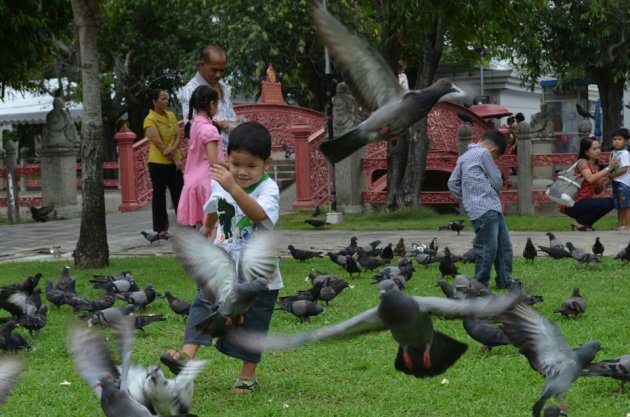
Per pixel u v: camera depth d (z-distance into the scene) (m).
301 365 7.92
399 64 21.11
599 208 17.34
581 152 17.59
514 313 5.03
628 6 30.69
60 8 22.14
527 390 7.03
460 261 12.95
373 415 6.52
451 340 4.27
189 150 10.55
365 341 8.67
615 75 31.89
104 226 13.84
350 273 12.42
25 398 7.08
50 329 9.41
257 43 33.75
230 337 4.07
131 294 9.88
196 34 37.72
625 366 6.28
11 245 17.58
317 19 5.80
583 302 9.32
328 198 22.16
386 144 23.17
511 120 29.72
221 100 11.14
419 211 20.94
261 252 5.23
